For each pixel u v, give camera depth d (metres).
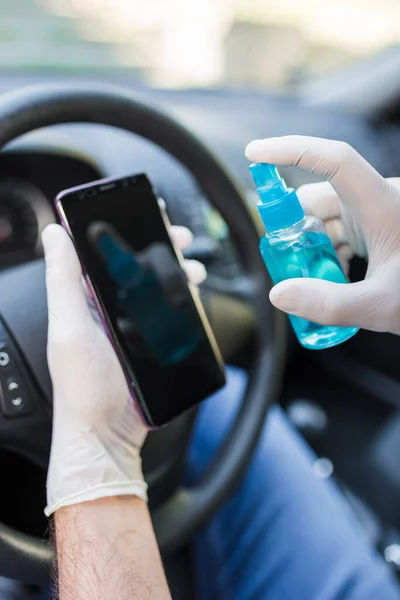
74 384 0.49
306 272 0.50
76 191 0.50
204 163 0.61
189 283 0.55
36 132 0.74
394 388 1.20
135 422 0.53
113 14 1.57
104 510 0.47
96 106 0.54
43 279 0.53
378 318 0.49
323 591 0.66
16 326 0.51
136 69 1.39
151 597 0.45
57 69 1.29
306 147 0.47
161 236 0.54
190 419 0.60
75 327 0.49
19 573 0.49
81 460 0.48
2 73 1.23
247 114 1.34
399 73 1.27
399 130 1.28
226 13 1.62
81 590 0.43
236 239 0.65
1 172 0.74
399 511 1.00
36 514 0.56
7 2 1.50
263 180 0.46
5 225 0.76
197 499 0.61
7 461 0.55
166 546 0.59
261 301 0.64
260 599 0.68
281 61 1.55
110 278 0.51
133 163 0.89
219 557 0.74
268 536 0.73
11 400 0.50
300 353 1.28
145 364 0.51
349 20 1.59
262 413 0.64
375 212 0.48
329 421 1.26
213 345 0.55
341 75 1.43
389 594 0.65
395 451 1.04
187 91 1.40
